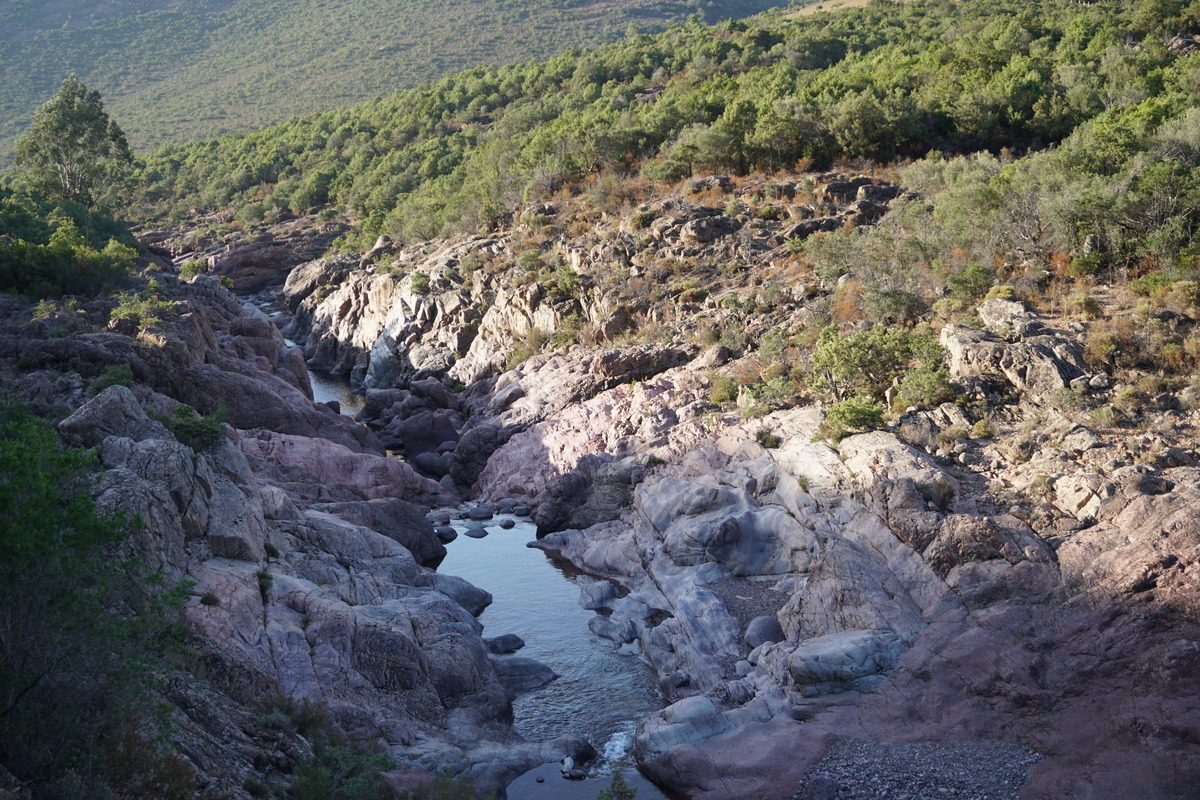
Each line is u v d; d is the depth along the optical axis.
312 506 37.47
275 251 117.69
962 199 45.94
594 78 139.62
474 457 51.62
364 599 29.45
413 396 62.59
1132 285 36.16
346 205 135.75
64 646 14.58
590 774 22.89
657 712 24.86
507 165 93.12
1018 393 33.16
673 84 112.38
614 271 61.31
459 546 41.25
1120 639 21.83
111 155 101.19
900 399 34.97
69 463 16.67
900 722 22.20
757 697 24.59
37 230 71.38
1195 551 22.81
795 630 27.88
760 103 76.88
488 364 65.81
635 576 35.53
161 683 18.55
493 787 21.66
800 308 48.91
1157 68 75.31
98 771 14.70
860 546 28.42
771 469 34.53
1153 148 43.12
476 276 71.50
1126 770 18.31
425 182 122.31
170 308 54.72
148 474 26.47
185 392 48.22
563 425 48.47
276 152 166.62
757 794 20.50
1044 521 26.50
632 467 40.69
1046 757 19.77
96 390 41.00
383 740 22.25
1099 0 118.88
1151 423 29.50
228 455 32.12
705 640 28.48
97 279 61.62
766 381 42.72
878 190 60.97
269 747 19.19
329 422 52.56
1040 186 42.66
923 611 25.48
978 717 21.58
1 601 14.12
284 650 23.62
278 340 70.31
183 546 25.59
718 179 68.19
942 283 42.62
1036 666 22.14
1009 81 72.31
